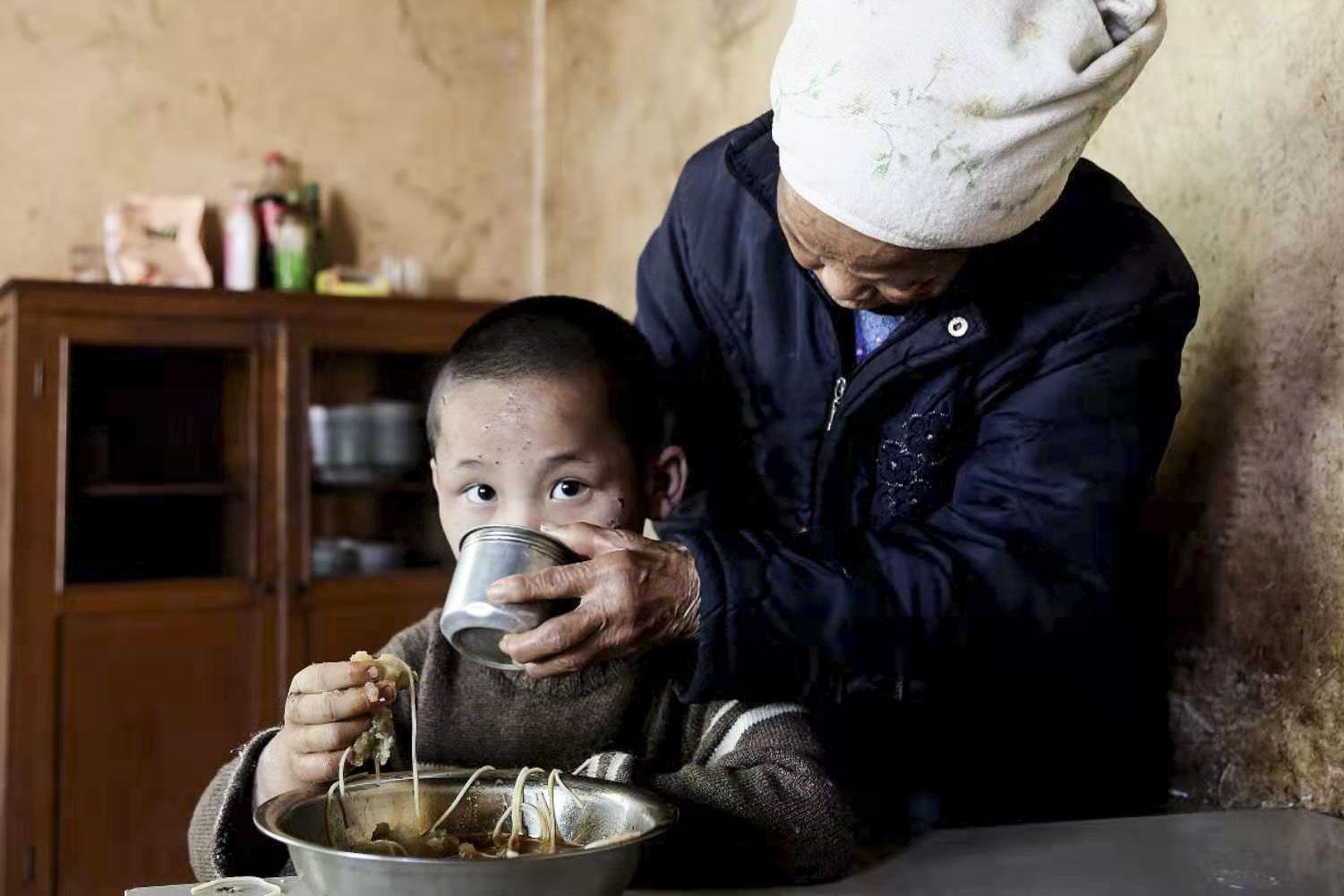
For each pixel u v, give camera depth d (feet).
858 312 4.15
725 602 3.23
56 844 10.07
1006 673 3.67
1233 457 4.88
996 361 3.86
